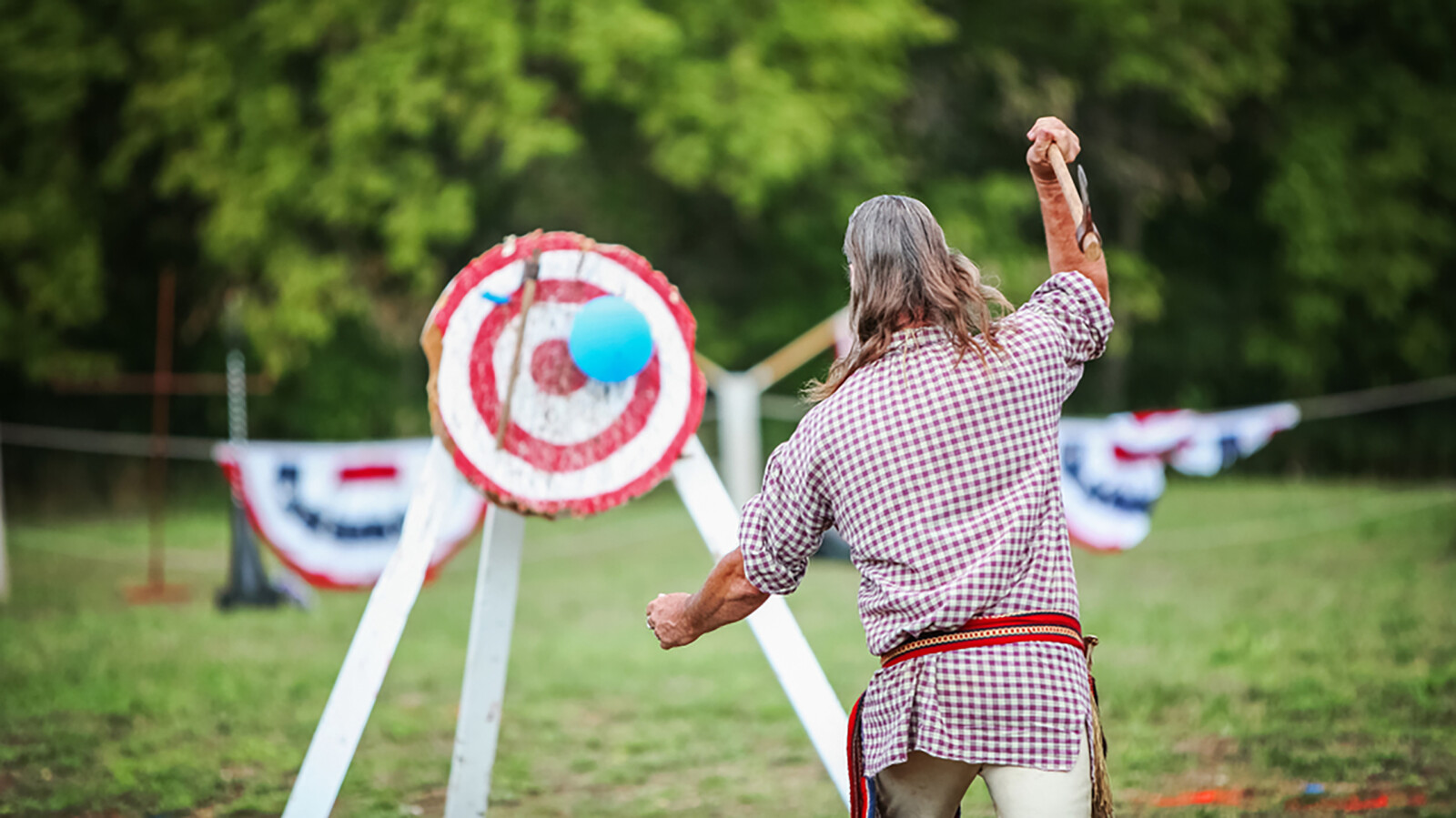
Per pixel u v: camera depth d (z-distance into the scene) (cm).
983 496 804
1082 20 5903
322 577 2683
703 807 1502
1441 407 6475
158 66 5341
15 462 5559
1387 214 6097
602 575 3497
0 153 5459
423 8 5003
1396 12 6150
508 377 1034
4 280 5478
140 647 2439
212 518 4850
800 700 1066
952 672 789
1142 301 6056
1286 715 1758
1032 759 780
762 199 5344
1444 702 1786
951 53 6178
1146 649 2238
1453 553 3284
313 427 5825
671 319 1084
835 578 3216
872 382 827
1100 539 3031
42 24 5209
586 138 5769
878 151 5803
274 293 5666
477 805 1177
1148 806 1409
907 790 823
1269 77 5984
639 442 1066
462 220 5134
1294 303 6241
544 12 5062
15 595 3117
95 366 5478
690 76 5138
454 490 1034
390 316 6000
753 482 3991
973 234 5812
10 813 1466
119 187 5544
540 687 2122
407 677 2228
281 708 1967
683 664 2284
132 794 1533
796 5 5306
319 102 5144
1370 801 1387
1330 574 3042
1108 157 6291
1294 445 6525
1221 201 6656
